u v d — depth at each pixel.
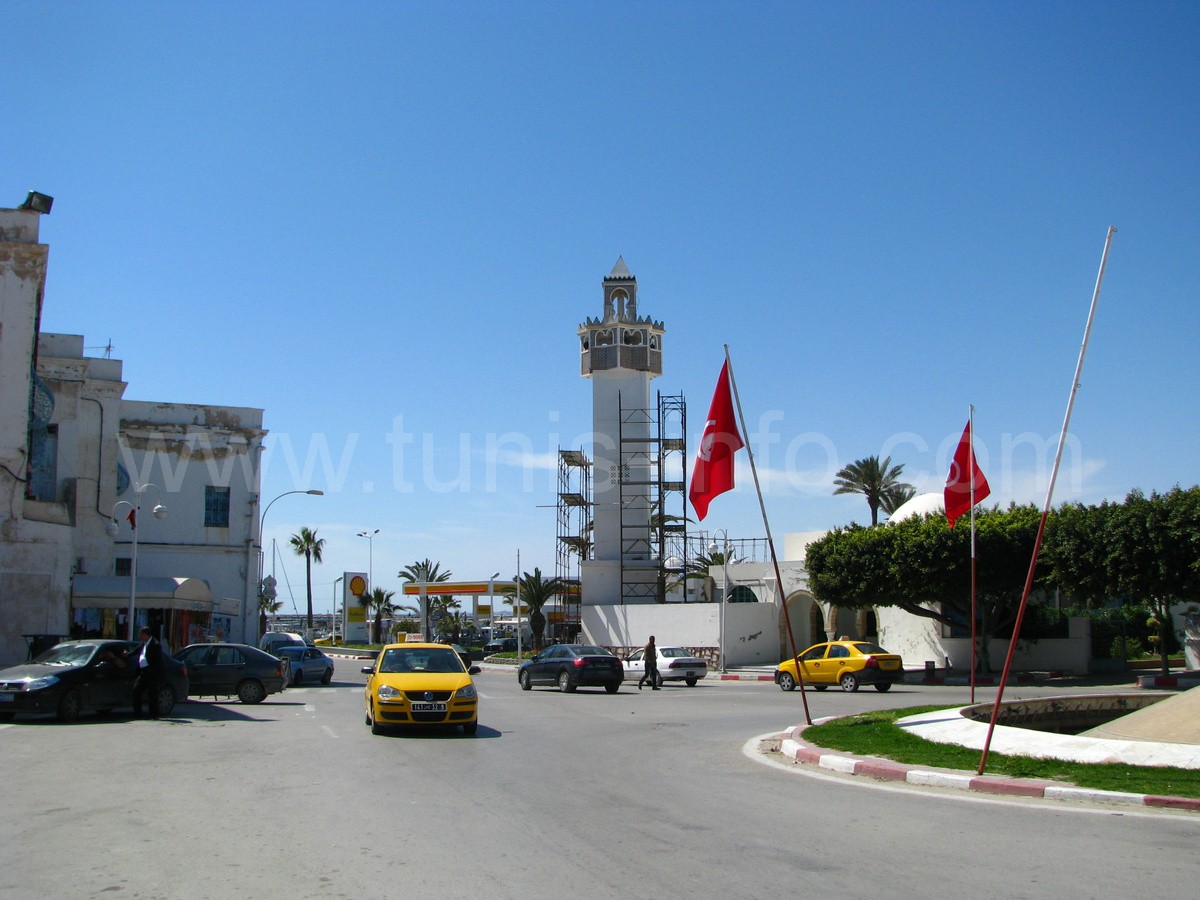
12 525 29.34
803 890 7.39
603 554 59.91
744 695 31.62
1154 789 11.58
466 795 11.48
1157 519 31.69
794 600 53.34
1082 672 39.75
